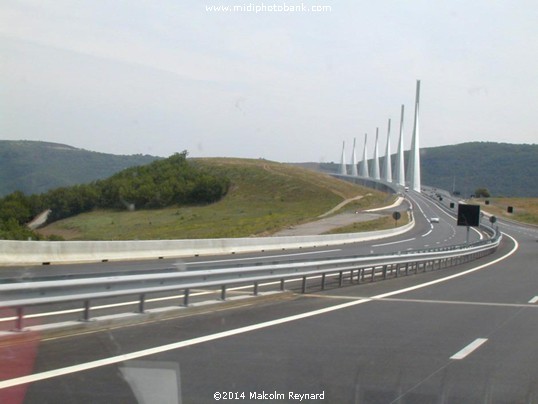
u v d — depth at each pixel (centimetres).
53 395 745
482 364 975
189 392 779
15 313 1320
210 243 3675
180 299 1612
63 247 2648
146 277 1270
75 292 1128
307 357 994
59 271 2211
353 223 7138
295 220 7494
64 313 1332
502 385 849
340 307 1580
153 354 975
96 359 927
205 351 1011
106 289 1193
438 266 3152
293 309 1523
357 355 1020
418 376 890
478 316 1497
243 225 6800
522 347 1121
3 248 2391
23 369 862
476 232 6981
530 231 7819
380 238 5956
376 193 12175
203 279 1458
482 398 785
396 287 2103
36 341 1051
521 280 2467
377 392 803
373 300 1744
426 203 11375
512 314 1544
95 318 1197
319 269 1944
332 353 1030
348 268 2088
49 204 7075
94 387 782
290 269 1794
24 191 6788
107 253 2877
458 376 894
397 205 10356
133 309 1410
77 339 1076
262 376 866
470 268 3125
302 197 10331
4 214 6112
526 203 13375
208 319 1334
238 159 13162
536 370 940
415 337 1193
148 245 3150
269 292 1747
